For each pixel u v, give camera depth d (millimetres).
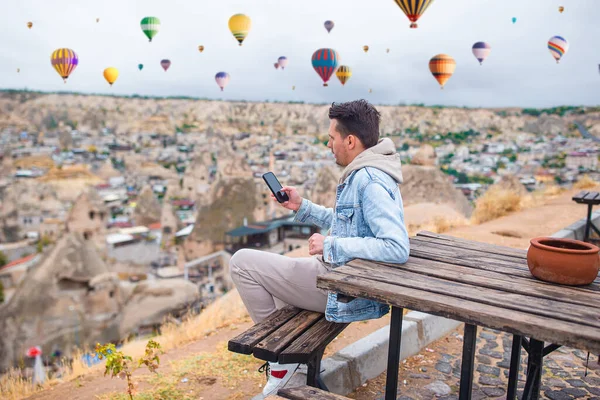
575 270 2084
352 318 2508
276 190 2984
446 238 3041
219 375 3867
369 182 2377
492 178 121375
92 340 31969
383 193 2340
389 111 182750
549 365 3701
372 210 2344
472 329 2129
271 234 61594
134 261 74750
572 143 139375
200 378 3836
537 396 2418
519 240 8625
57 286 33469
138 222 112625
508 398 2473
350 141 2506
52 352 30859
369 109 2523
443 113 182625
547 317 1775
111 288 34812
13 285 65375
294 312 2799
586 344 1604
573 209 11766
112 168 194625
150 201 115125
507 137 166375
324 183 66562
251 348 2355
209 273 54594
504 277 2219
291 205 2998
